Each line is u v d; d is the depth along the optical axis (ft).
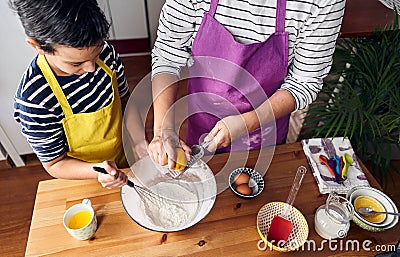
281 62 3.43
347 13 4.91
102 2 7.65
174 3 3.23
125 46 8.59
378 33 4.67
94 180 3.30
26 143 5.99
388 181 5.82
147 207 3.04
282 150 3.70
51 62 2.83
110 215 3.06
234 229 3.03
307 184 3.42
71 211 2.98
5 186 5.94
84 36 2.38
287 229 2.97
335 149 3.72
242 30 3.28
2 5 4.26
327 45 3.19
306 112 5.24
